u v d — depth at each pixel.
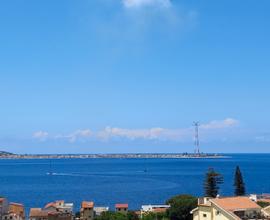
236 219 87.38
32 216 197.00
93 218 197.12
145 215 171.50
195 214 99.00
